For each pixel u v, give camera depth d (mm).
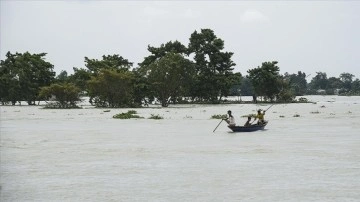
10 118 67750
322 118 62562
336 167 23703
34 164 25766
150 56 133875
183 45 136750
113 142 36062
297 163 25031
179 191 18875
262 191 18672
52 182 20891
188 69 118438
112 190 19219
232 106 115812
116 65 120188
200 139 37562
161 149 31516
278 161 25781
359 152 28938
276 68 149250
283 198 17547
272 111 85188
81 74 119062
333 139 36469
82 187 19828
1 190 19453
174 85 115812
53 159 27531
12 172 23375
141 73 117938
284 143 34062
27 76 127250
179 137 39344
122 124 54969
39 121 61188
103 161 26594
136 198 17891
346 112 77750
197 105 125562
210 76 136625
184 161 26219
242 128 43156
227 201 17266
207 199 17578
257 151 29906
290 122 55625
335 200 17172
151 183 20406
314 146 32094
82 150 31500
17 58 128875
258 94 151250
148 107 110375
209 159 26812
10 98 127188
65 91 106250
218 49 136875
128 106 109500
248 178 21188
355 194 18000
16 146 34031
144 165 25047
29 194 18719
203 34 136750
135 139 38062
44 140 37938
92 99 119938
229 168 23781
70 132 44938
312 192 18375
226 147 32125
